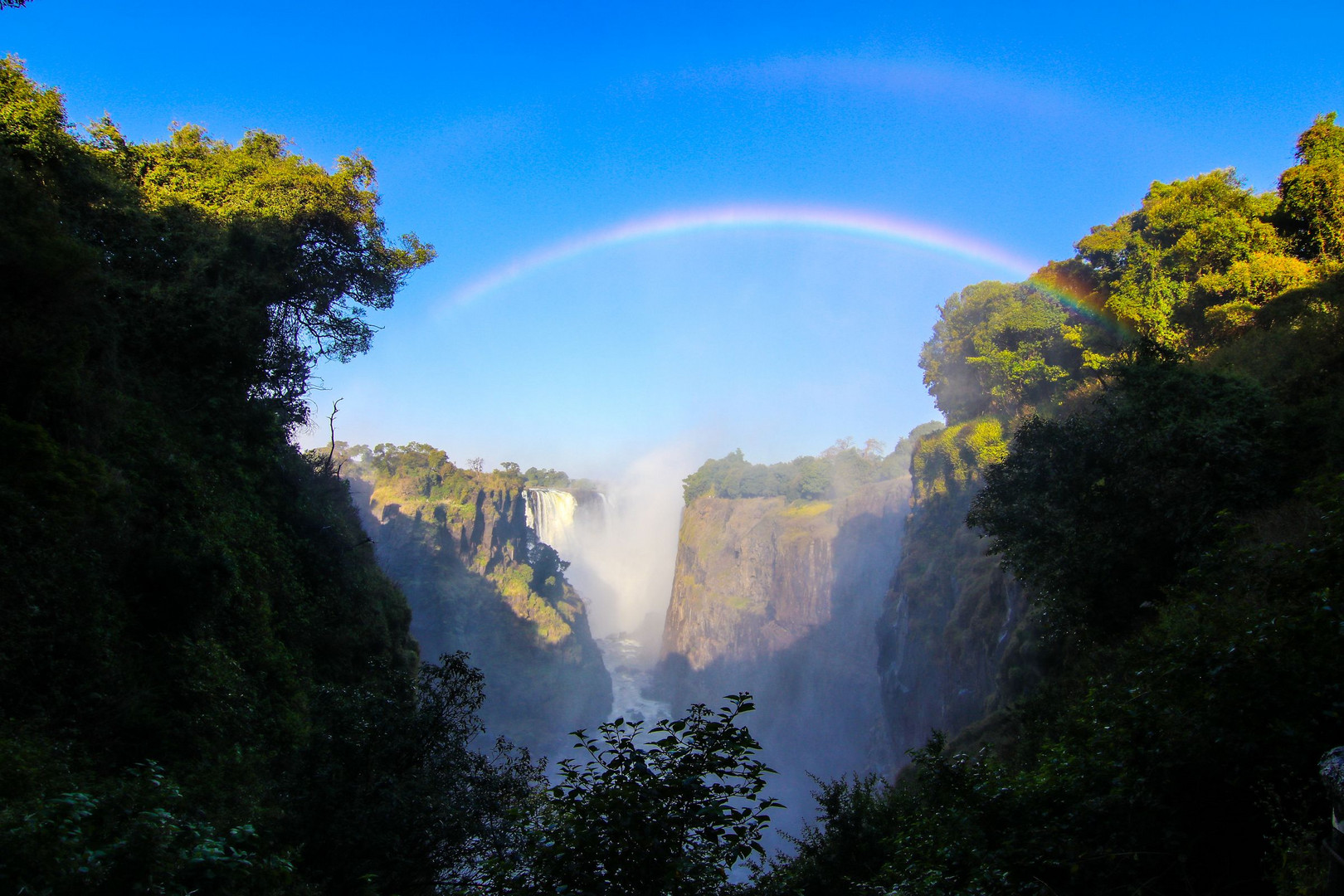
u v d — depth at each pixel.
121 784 9.85
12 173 17.23
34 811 7.46
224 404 25.31
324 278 32.62
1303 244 38.97
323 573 26.69
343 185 31.64
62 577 14.34
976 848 9.09
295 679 20.45
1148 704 8.61
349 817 12.70
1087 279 51.31
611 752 7.11
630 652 176.50
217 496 21.95
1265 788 7.49
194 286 24.95
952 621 54.94
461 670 15.45
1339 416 18.70
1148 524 19.88
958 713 49.53
